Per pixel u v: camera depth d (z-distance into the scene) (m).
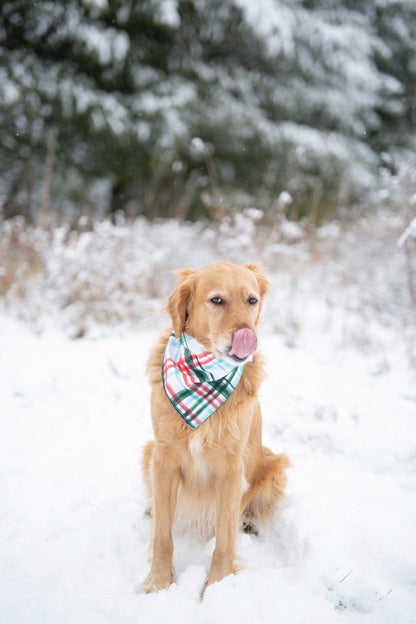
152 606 1.90
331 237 7.24
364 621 1.88
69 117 8.84
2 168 9.56
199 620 1.83
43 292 5.69
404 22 12.65
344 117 11.33
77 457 3.20
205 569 2.22
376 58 12.62
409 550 2.28
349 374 4.61
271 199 10.66
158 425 2.36
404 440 3.38
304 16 10.23
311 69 10.96
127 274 5.60
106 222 6.04
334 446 3.38
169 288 6.00
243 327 2.11
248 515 2.78
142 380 4.41
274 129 10.45
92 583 2.03
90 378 4.39
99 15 8.63
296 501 2.71
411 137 12.67
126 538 2.44
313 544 2.30
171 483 2.36
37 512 2.57
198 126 9.92
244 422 2.33
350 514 2.58
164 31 9.48
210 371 2.26
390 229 6.62
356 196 10.81
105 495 2.80
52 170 9.49
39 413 3.79
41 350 4.96
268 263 6.12
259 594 1.95
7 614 1.80
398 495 2.79
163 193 10.15
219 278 2.27
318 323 5.86
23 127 9.22
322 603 1.92
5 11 8.76
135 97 9.59
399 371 4.62
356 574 2.11
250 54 10.46
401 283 5.89
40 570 2.09
